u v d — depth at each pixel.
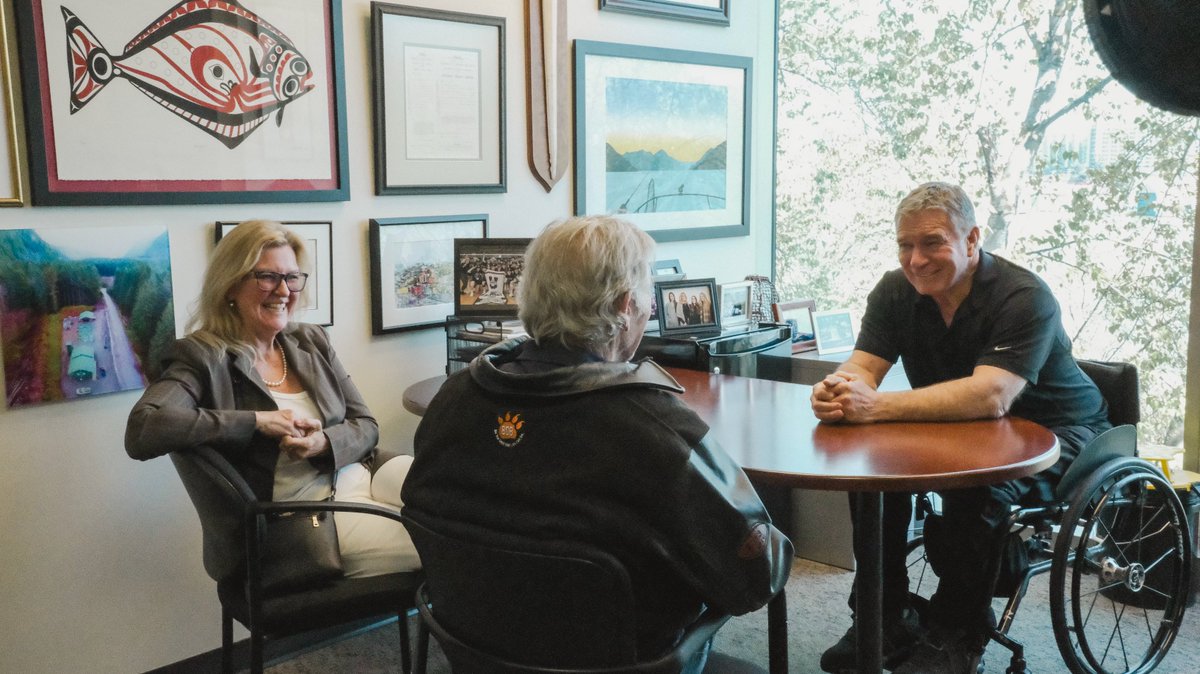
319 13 2.74
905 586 2.49
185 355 2.16
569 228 1.44
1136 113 3.19
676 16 3.77
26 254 2.23
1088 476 2.26
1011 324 2.24
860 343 2.57
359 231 2.91
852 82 3.98
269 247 2.26
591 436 1.33
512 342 1.56
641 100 3.70
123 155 2.38
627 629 1.35
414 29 2.96
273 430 2.14
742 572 1.39
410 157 3.00
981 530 2.19
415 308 3.05
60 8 2.25
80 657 2.42
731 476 1.41
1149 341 3.24
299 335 2.46
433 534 1.42
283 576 2.04
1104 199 3.30
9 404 2.24
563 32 3.38
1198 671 2.61
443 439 1.42
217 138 2.55
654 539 1.34
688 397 2.46
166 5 2.42
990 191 3.60
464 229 3.17
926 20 3.71
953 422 2.14
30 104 2.21
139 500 2.49
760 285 3.80
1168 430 3.23
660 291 3.25
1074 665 2.27
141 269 2.43
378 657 2.75
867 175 3.97
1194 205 3.09
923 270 2.28
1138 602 3.00
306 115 2.74
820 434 2.04
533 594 1.37
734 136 4.11
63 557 2.37
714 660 1.68
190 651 2.62
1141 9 2.20
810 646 2.78
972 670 2.22
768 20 4.21
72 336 2.32
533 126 3.35
